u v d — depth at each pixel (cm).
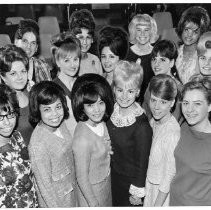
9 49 192
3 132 152
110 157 192
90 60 259
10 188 154
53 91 167
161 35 324
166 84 173
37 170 163
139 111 184
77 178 176
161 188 173
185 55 248
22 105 192
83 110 175
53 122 169
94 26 253
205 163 160
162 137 174
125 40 229
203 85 163
